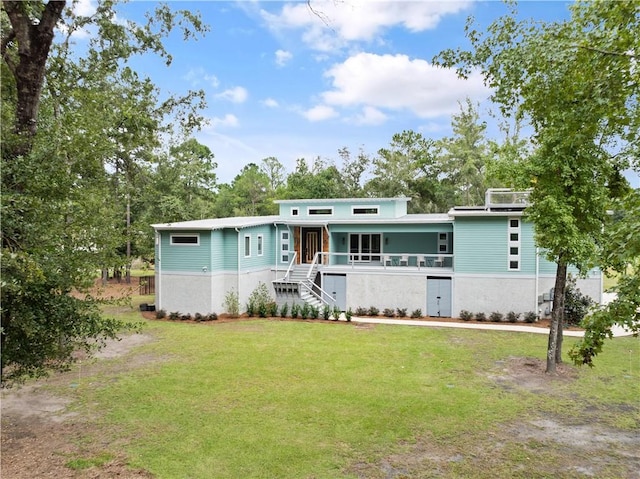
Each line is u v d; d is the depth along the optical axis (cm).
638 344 1498
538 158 1142
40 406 967
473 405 969
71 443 790
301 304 2102
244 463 720
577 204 1113
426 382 1119
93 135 818
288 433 830
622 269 462
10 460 726
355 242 2509
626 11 403
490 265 1931
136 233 1085
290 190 4825
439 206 4412
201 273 2039
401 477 680
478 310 1948
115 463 718
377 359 1328
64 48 1441
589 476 686
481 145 4059
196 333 1703
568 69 478
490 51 630
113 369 1235
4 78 896
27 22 823
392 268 2100
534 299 1881
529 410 944
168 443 789
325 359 1328
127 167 1895
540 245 1173
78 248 815
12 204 678
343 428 852
